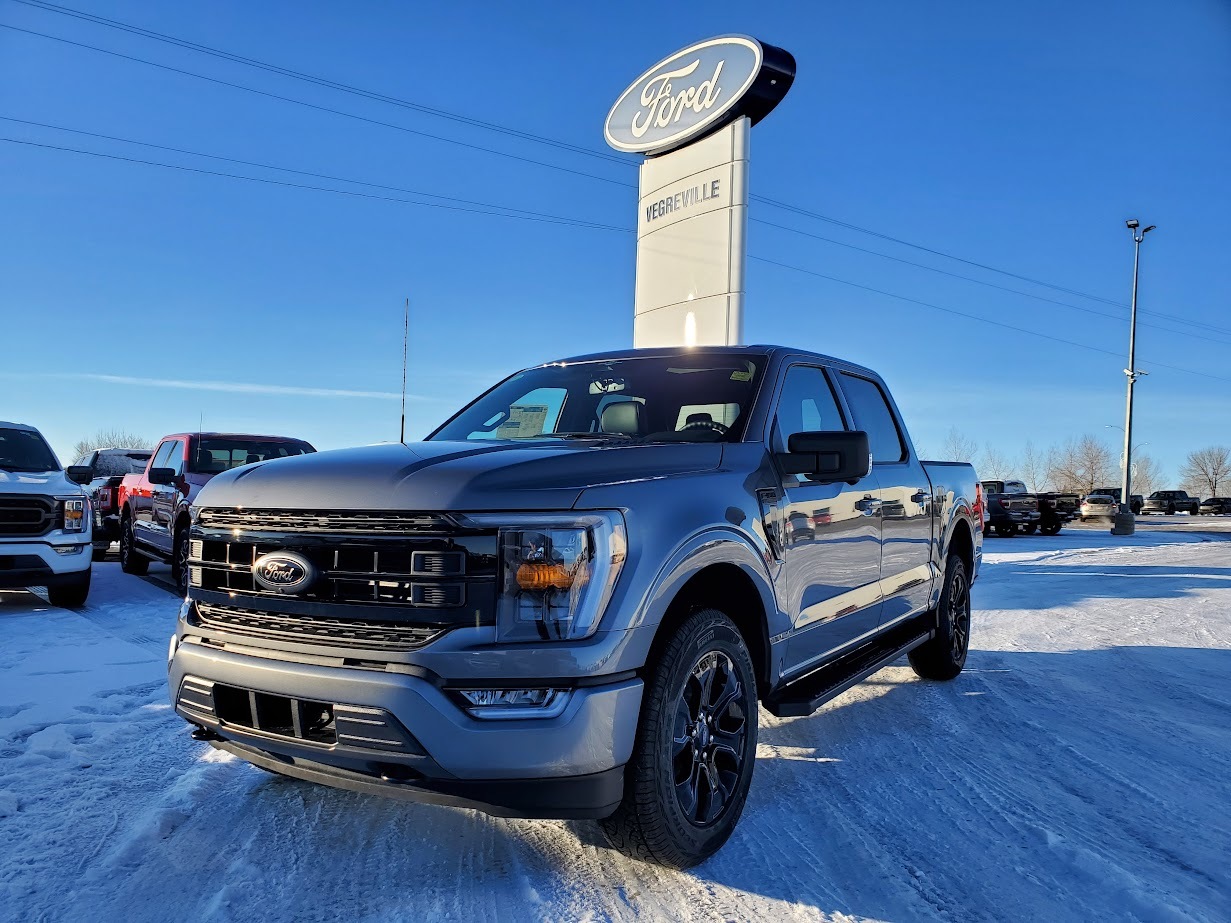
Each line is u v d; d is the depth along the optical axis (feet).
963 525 18.16
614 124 37.86
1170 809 10.82
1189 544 67.31
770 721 14.80
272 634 8.29
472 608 7.56
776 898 8.37
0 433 26.86
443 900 8.17
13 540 24.00
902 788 11.47
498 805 7.58
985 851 9.52
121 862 8.81
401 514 7.83
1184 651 21.50
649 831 8.22
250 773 11.46
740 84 31.19
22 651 18.93
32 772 11.41
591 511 7.95
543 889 8.43
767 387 11.73
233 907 7.96
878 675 18.53
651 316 36.09
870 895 8.47
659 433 11.41
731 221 32.42
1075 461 295.28
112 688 15.81
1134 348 93.76
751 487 10.07
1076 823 10.34
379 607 7.75
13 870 8.62
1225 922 7.96
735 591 10.02
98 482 48.08
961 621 18.30
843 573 12.28
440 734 7.35
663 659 8.37
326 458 9.12
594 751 7.56
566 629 7.63
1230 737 13.96
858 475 10.65
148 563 36.99
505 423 12.84
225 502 8.96
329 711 7.93
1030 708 15.75
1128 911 8.23
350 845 9.33
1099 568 44.75
